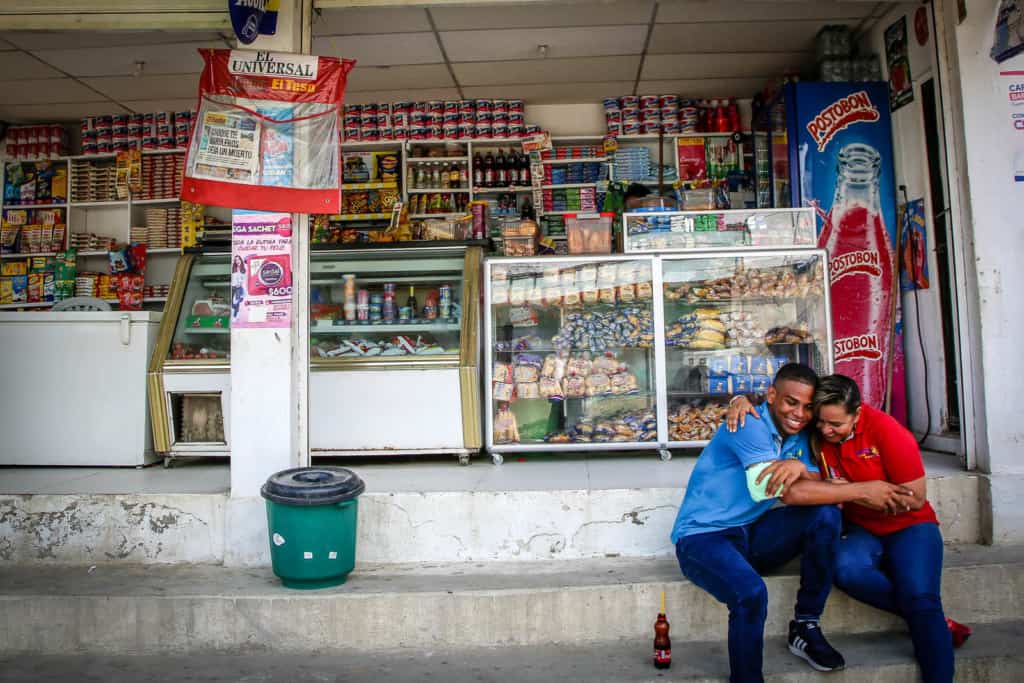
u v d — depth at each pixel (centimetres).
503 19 466
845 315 466
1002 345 337
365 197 610
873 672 255
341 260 450
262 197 330
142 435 421
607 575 304
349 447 414
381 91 587
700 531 269
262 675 265
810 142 477
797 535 265
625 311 438
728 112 605
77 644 289
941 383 428
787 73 559
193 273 460
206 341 454
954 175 351
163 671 271
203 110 330
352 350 436
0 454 423
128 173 621
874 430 267
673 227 438
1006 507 327
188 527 333
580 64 540
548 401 444
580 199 608
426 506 328
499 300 430
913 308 457
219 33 476
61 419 424
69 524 334
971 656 262
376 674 264
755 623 238
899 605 255
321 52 512
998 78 345
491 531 328
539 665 268
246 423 330
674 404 445
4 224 630
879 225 471
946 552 319
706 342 438
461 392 412
